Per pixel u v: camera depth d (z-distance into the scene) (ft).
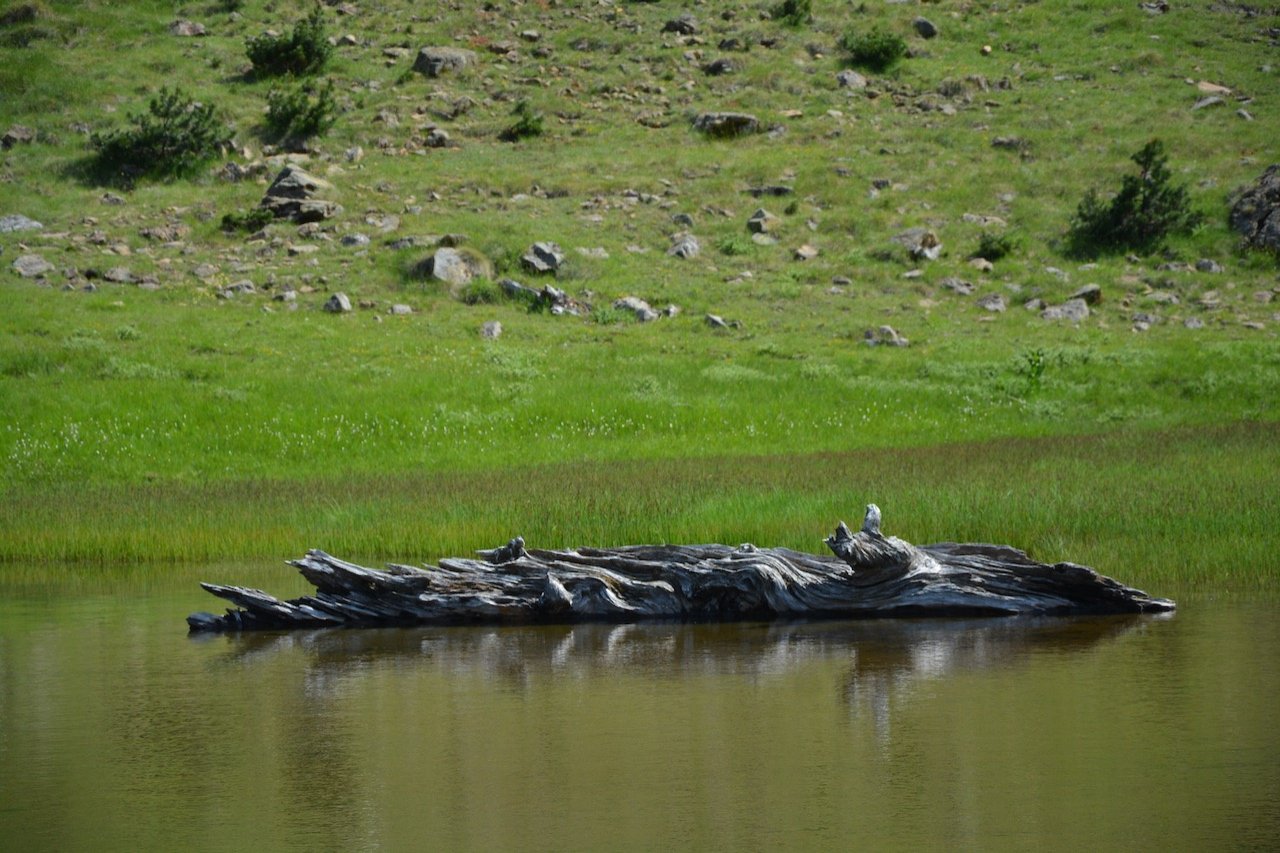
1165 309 377.09
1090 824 64.13
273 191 427.33
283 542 174.09
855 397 299.58
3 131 464.24
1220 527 147.33
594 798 70.03
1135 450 219.00
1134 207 416.26
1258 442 224.94
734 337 350.43
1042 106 510.99
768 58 549.13
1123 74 537.65
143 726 87.40
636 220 428.15
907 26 577.43
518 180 449.48
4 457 251.19
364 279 379.35
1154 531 148.46
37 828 66.85
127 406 275.59
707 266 403.13
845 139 490.08
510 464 253.24
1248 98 510.58
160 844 64.23
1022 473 191.42
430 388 294.87
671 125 504.02
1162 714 84.38
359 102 503.61
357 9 583.99
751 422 281.33
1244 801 67.21
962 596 125.90
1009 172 459.32
